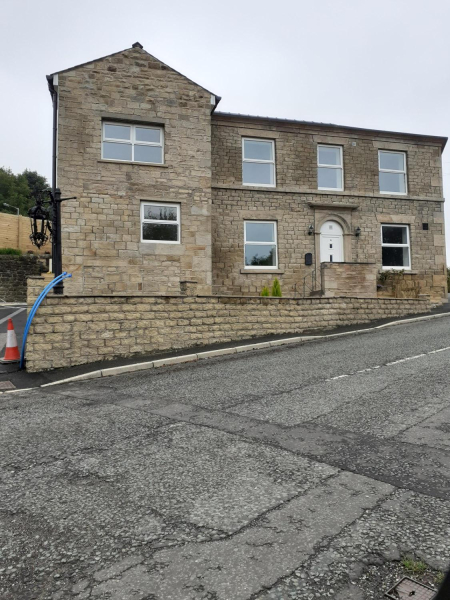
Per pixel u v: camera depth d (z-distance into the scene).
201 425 5.13
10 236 30.81
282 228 16.88
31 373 9.02
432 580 2.37
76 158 14.18
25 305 23.98
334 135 17.69
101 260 14.21
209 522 3.00
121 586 2.40
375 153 18.12
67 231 13.98
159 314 10.65
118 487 3.59
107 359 9.95
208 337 11.41
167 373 8.73
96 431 5.07
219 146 16.52
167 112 15.09
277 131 17.09
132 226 14.51
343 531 2.84
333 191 17.44
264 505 3.20
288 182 17.05
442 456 3.97
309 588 2.34
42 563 2.63
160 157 15.16
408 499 3.23
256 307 12.27
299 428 4.88
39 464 4.14
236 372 8.30
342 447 4.27
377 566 2.50
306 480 3.58
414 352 9.12
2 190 54.72
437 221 18.64
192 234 15.04
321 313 13.49
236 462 3.99
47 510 3.26
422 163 18.67
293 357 9.53
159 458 4.16
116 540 2.84
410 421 4.95
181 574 2.48
